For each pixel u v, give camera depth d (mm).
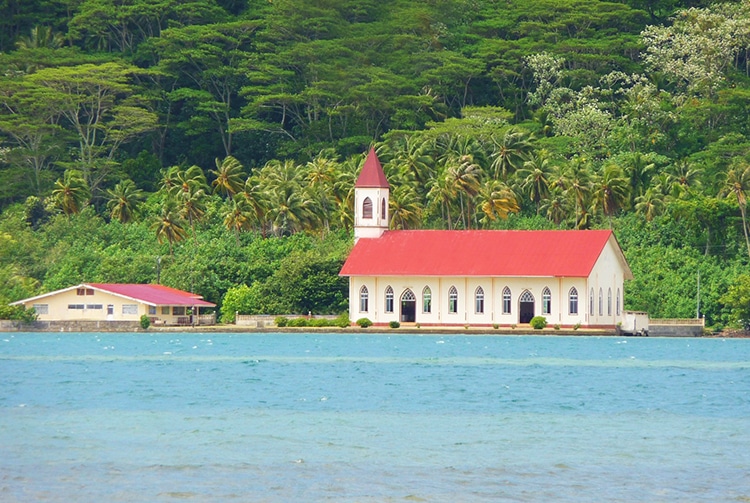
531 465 157500
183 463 157000
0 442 170875
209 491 142125
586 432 182875
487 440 175125
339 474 151250
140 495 140125
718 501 139000
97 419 193125
